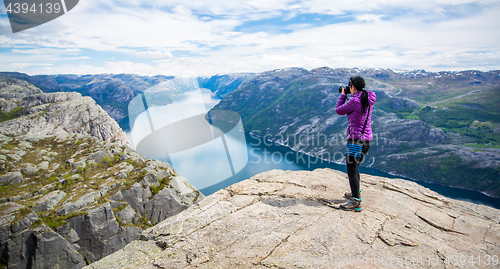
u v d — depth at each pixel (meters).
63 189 43.78
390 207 4.86
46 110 135.38
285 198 5.27
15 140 59.34
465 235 3.85
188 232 4.17
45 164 51.47
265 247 3.55
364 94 4.37
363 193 5.65
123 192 42.88
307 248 3.46
